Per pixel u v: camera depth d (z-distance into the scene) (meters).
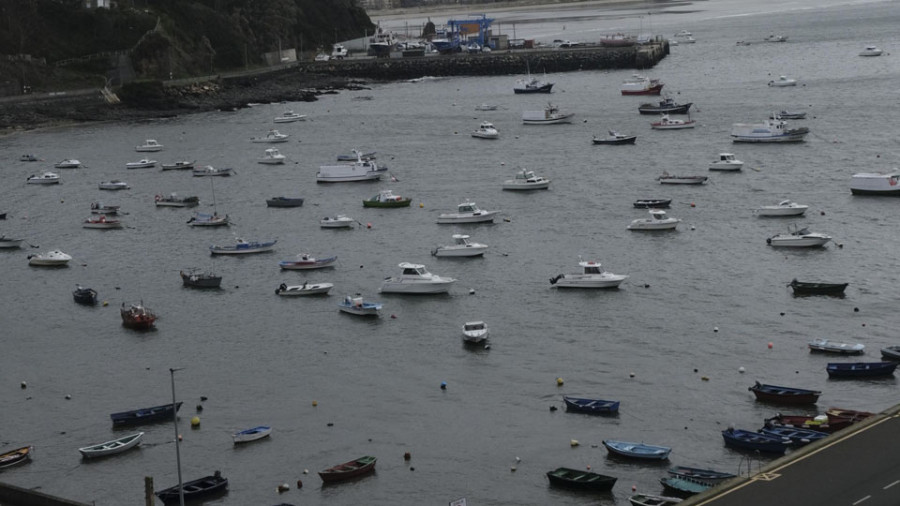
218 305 111.94
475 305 108.75
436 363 93.81
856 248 121.50
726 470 71.81
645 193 152.62
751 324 99.50
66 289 119.88
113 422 83.56
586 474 71.38
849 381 85.69
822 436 73.38
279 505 68.00
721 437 77.12
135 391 90.19
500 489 71.44
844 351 90.88
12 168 190.25
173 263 128.38
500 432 79.94
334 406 85.88
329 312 108.38
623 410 82.69
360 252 129.75
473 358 94.50
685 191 152.62
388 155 191.62
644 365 91.19
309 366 94.44
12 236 143.75
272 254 130.38
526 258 124.12
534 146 193.75
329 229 141.38
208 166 181.12
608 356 93.56
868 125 193.25
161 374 93.81
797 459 67.00
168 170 186.12
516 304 108.38
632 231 132.88
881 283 109.12
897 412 73.31
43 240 141.62
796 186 152.00
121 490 73.25
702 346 94.75
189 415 85.19
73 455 78.81
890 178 143.00
